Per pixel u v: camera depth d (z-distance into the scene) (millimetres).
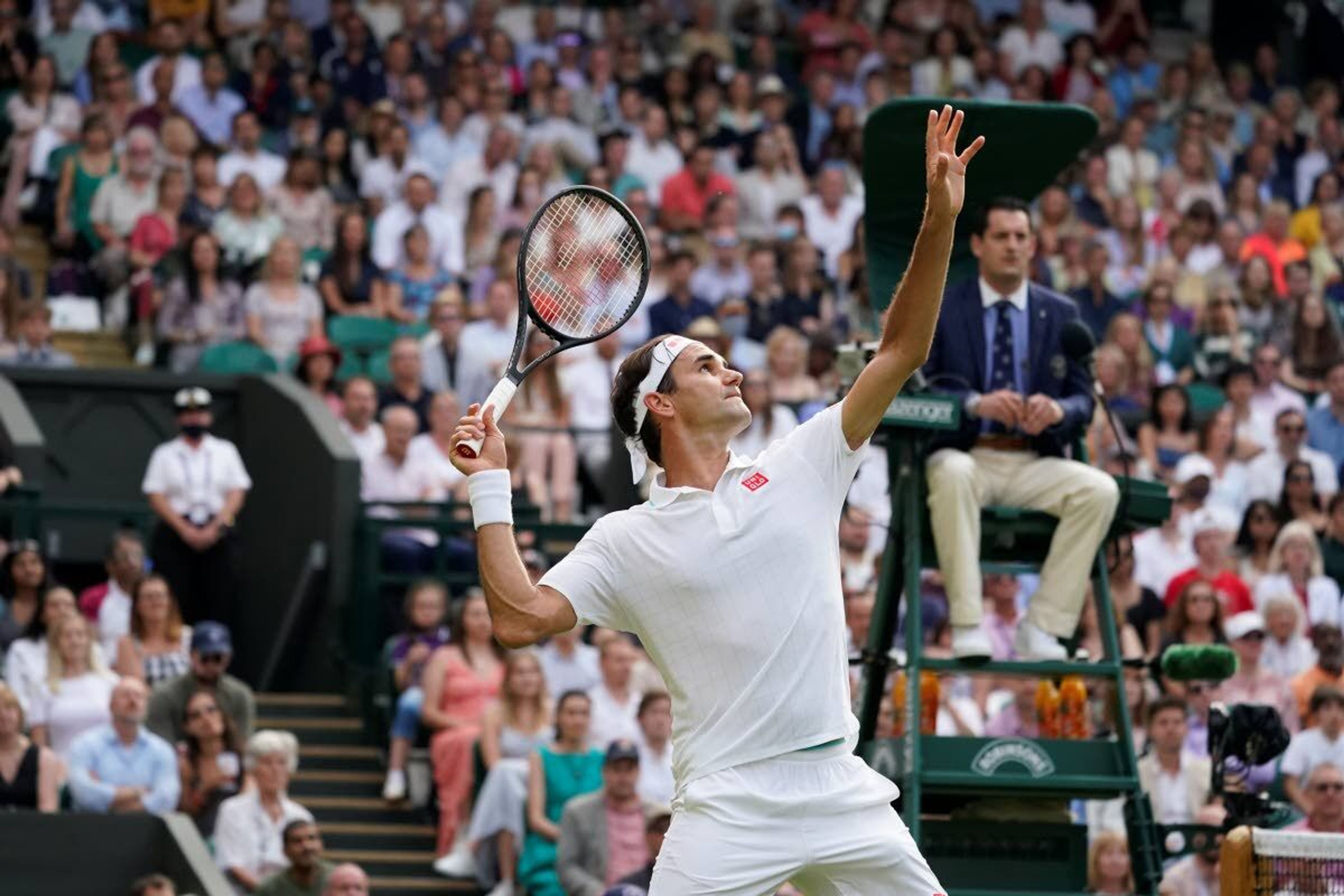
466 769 25781
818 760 11883
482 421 12266
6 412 31328
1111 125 44281
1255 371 35625
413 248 36250
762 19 47500
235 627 33469
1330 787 22562
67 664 25391
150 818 23500
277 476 32719
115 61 39625
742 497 12062
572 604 12000
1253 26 50906
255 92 40625
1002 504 17250
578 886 23438
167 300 35188
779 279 37469
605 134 40875
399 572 30422
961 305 17562
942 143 11867
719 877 11766
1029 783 16547
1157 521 17312
